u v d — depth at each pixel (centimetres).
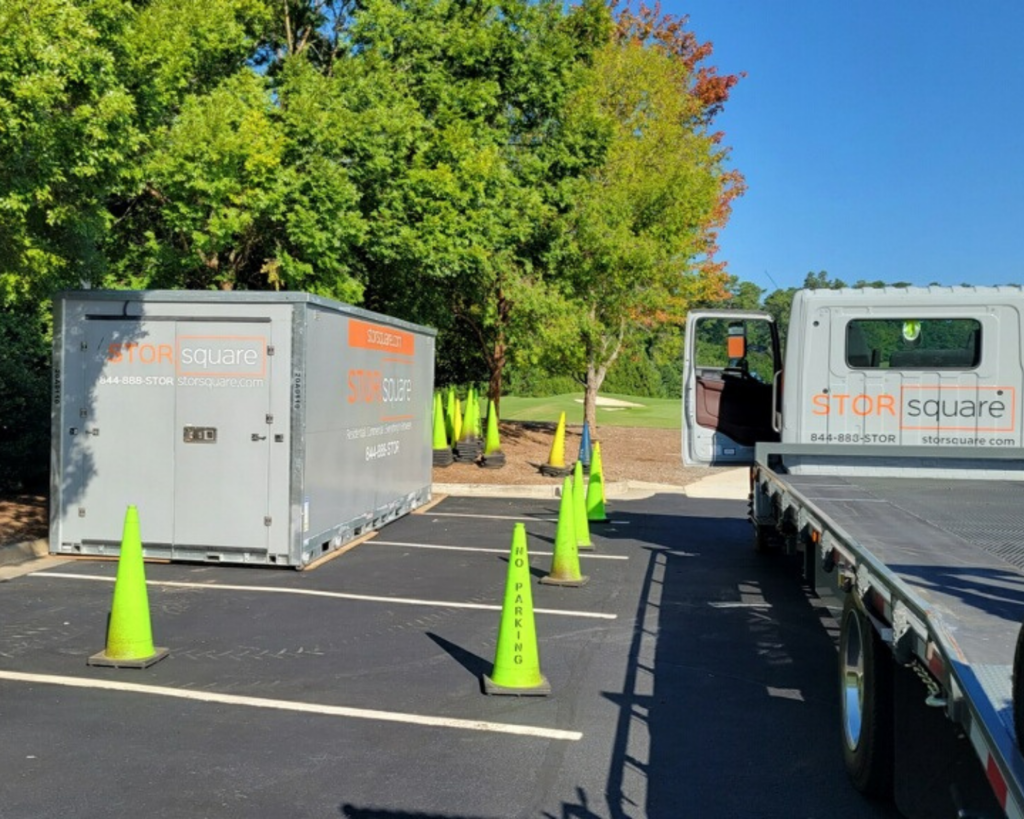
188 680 662
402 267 1648
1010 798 253
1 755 528
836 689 666
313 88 1419
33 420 1390
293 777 507
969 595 419
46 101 754
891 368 938
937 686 353
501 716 605
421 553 1144
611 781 510
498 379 2334
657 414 3631
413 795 488
